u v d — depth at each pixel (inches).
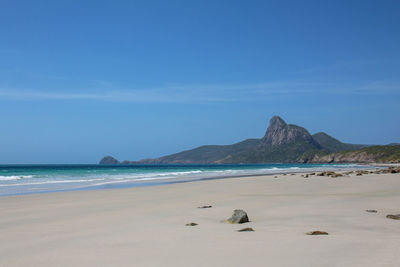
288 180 1138.7
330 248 214.1
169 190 812.6
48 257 211.2
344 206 460.4
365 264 176.2
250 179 1268.5
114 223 343.0
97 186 1034.7
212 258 195.9
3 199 621.0
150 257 202.7
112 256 208.2
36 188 957.2
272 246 223.0
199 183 1072.8
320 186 847.1
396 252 200.7
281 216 376.2
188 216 385.4
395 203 491.8
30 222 365.1
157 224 331.3
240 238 253.0
